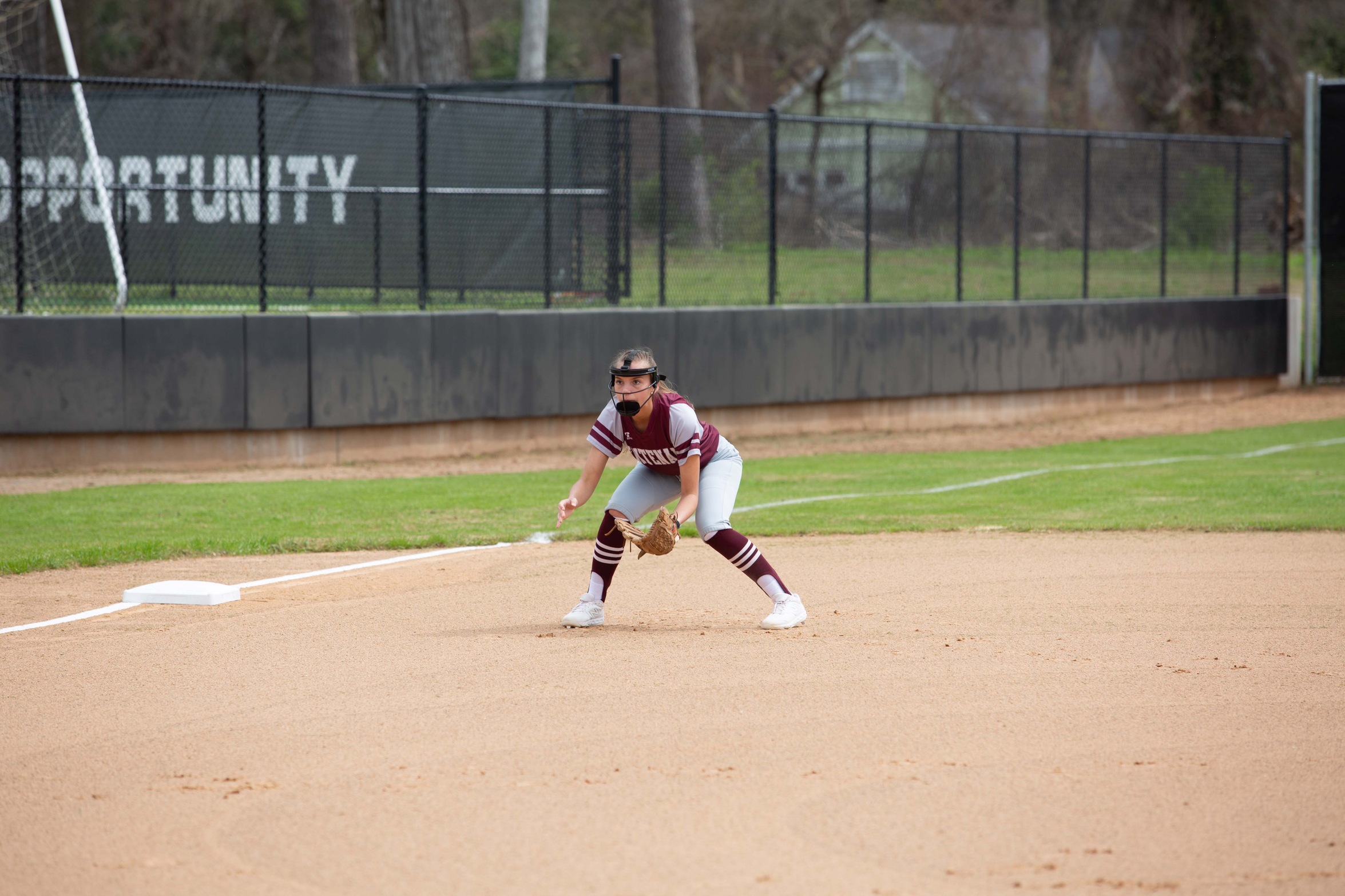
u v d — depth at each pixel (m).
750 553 26.47
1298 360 84.44
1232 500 44.81
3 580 31.91
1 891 14.33
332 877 14.64
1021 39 166.00
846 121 66.50
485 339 56.56
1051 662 23.89
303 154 67.81
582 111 61.72
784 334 63.62
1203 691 21.97
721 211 64.31
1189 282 81.56
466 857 15.12
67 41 55.69
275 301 63.53
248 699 21.61
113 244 54.47
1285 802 16.80
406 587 31.36
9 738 19.56
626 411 25.12
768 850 15.28
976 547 36.94
